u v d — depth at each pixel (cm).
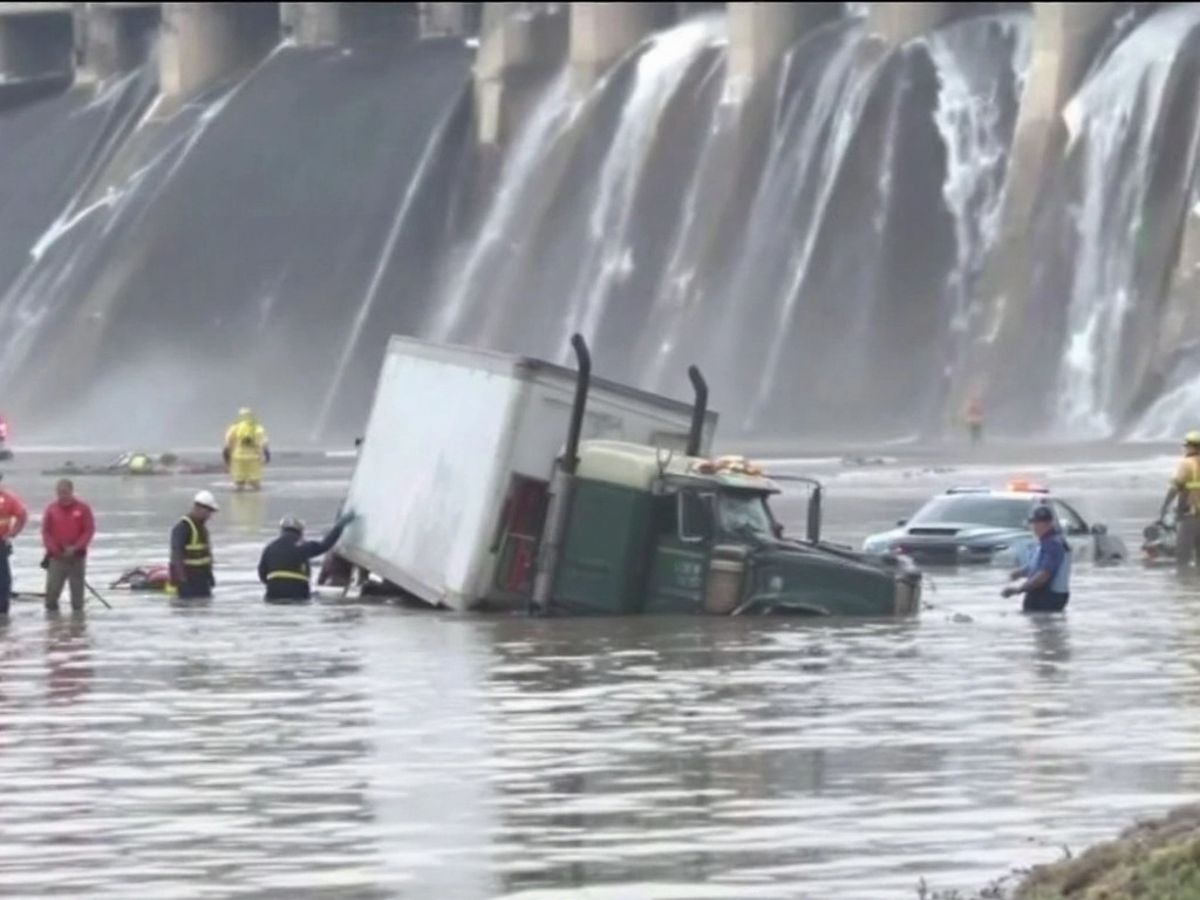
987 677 11738
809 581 14725
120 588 17238
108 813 8244
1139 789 8444
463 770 9044
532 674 11981
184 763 9275
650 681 11656
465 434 15312
